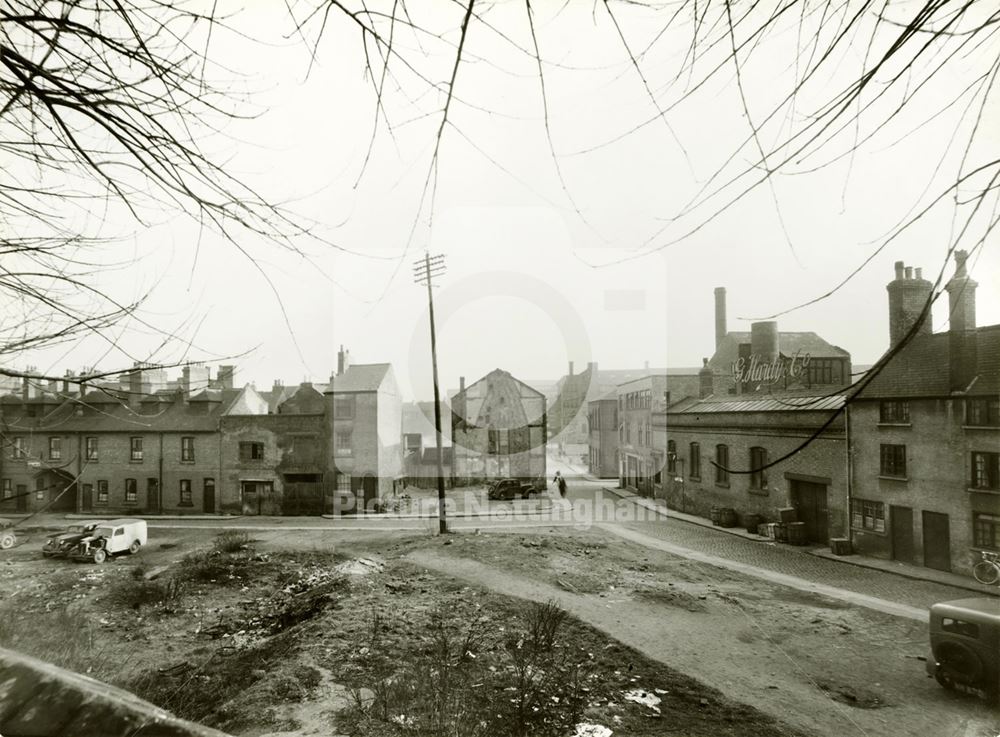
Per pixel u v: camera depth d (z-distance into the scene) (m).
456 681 8.18
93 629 11.61
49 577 16.23
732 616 10.89
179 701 8.07
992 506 12.45
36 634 10.38
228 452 27.92
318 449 27.47
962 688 7.53
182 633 11.73
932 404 13.69
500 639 9.95
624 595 12.40
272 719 7.22
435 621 10.91
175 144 2.12
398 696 7.64
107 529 19.33
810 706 7.46
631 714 7.34
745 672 8.45
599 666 8.83
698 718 7.23
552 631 9.96
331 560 16.94
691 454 23.41
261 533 22.02
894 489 14.50
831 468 16.33
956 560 13.10
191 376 27.66
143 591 14.20
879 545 14.87
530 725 6.96
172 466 28.23
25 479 27.92
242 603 13.76
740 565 14.88
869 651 9.17
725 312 26.72
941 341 13.61
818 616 10.83
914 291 14.30
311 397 28.53
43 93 1.97
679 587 12.89
